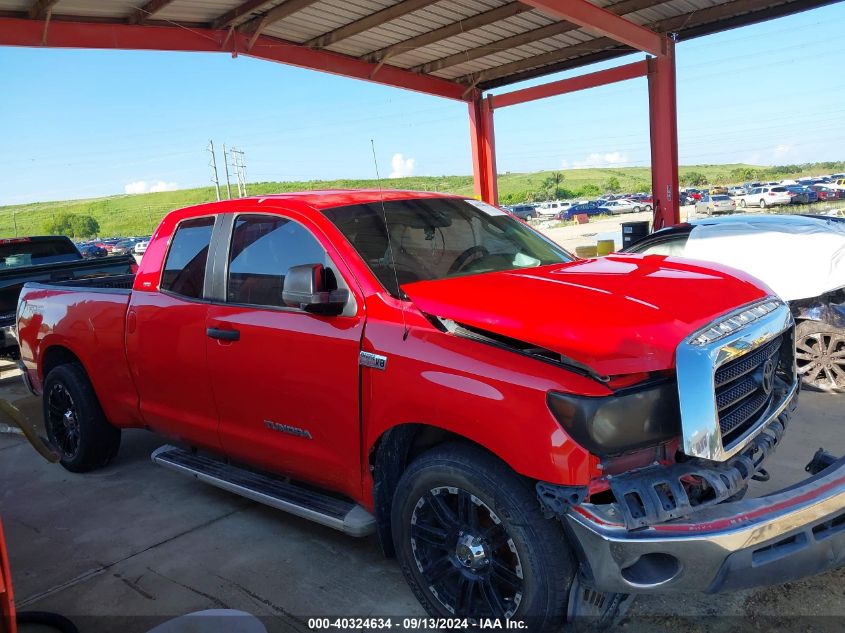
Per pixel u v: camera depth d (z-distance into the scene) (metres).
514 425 2.47
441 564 2.88
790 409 3.12
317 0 11.12
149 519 4.28
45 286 5.30
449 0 11.80
